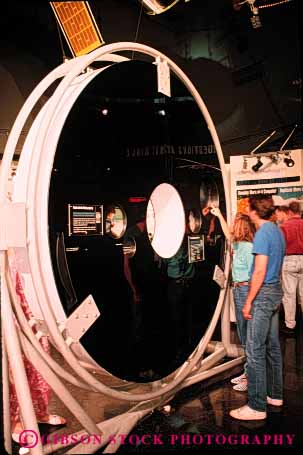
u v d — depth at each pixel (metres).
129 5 4.06
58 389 1.81
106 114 1.94
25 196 1.77
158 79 2.30
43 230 1.63
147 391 2.54
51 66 3.88
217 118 4.83
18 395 1.71
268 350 2.44
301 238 4.06
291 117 4.53
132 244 2.04
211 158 2.77
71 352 1.72
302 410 2.38
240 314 2.74
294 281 4.12
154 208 2.54
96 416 2.38
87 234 1.79
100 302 1.83
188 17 4.51
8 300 1.72
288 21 4.37
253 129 4.74
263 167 4.47
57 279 1.66
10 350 1.71
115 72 2.02
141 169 2.12
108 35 3.93
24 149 1.91
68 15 2.74
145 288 2.11
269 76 4.59
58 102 1.75
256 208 2.38
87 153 1.81
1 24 3.64
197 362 2.51
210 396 2.61
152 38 4.34
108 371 1.88
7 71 3.69
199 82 4.71
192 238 2.52
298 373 2.98
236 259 2.76
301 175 4.30
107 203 1.89
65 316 1.69
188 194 2.51
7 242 1.72
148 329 2.12
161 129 2.30
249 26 4.55
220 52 4.69
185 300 2.44
